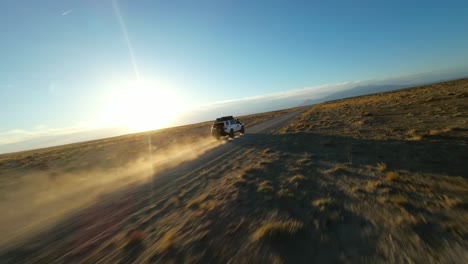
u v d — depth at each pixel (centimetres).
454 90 3959
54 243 601
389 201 604
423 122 1772
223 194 808
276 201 690
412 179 746
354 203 619
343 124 2331
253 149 1659
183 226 601
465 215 503
